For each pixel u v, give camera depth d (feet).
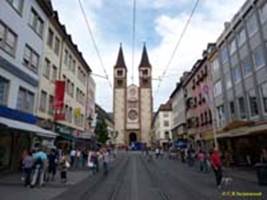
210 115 114.73
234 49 89.92
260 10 72.84
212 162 47.21
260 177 48.03
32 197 35.04
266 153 63.05
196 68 134.31
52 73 92.02
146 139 311.68
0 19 57.62
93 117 160.35
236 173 66.33
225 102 97.19
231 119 92.53
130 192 41.09
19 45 66.28
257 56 74.54
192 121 147.23
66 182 51.55
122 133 314.35
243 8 82.17
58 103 88.74
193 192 40.81
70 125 112.16
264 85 70.79
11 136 64.34
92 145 141.90
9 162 63.46
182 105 177.27
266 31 69.36
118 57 339.16
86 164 92.89
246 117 80.79
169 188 45.29
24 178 48.78
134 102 322.75
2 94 59.57
